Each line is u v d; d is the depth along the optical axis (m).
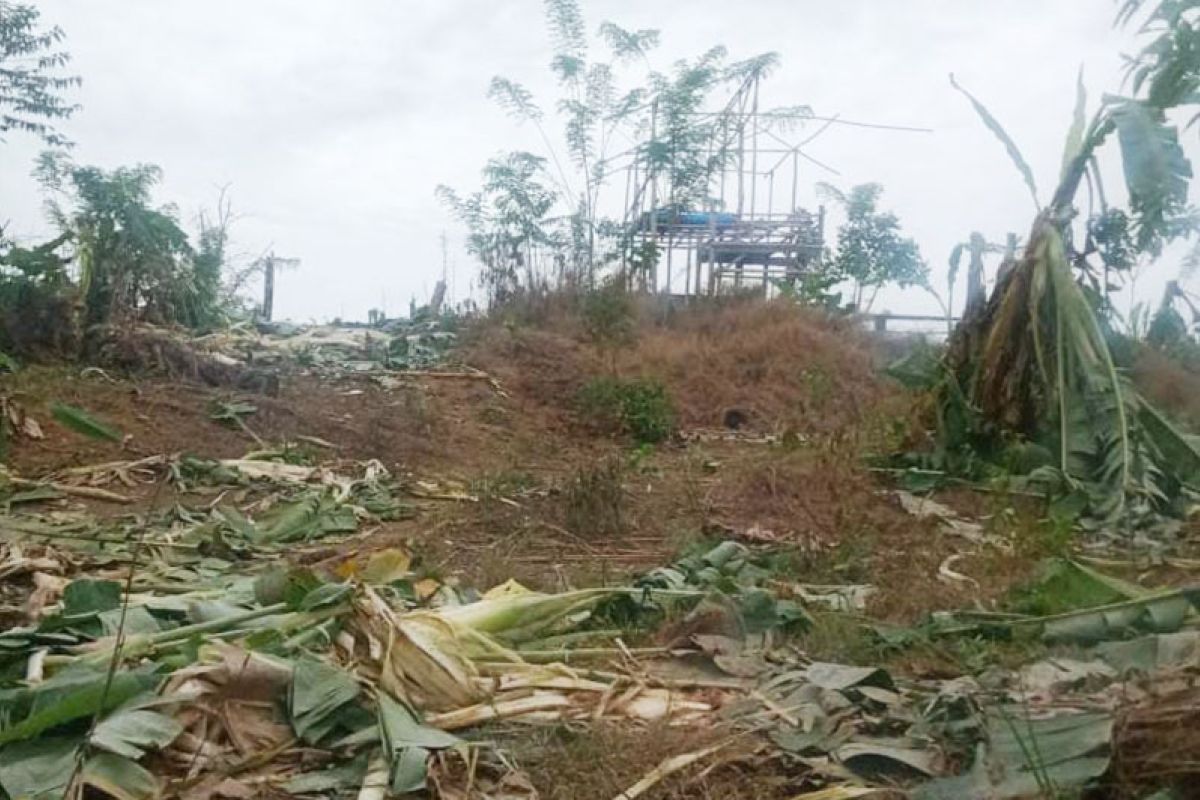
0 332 10.04
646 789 3.07
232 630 3.72
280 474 7.91
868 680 3.66
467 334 13.70
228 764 3.12
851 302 17.31
